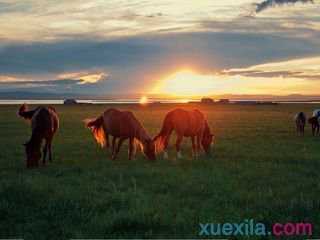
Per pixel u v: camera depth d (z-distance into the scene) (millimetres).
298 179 14070
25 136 28266
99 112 70812
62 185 12750
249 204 10797
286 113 72562
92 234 8562
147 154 18234
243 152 20797
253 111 83688
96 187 12688
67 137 27875
